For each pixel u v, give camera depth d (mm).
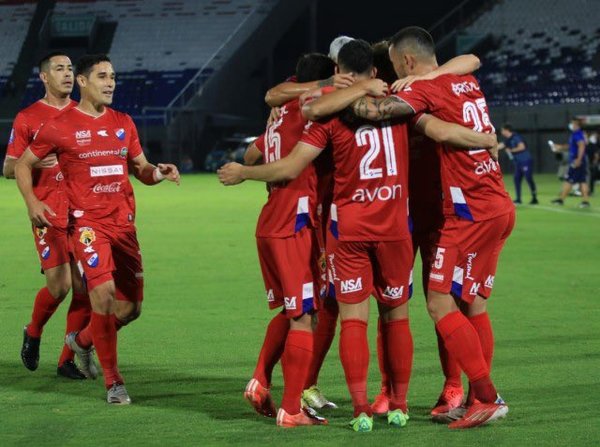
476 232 16500
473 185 16453
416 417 17031
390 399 16969
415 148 17219
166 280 34219
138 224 56000
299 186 16641
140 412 17359
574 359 21312
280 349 17062
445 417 16578
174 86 138125
